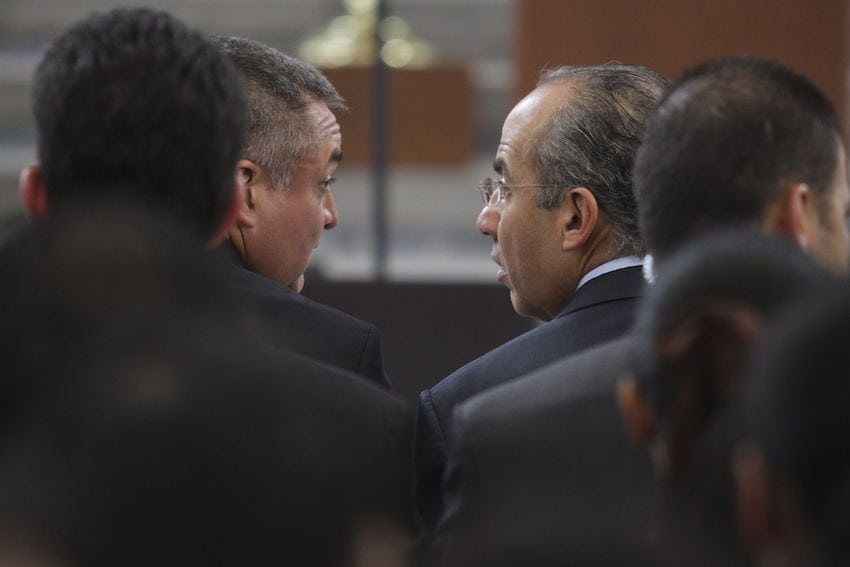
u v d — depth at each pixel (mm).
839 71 16359
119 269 2547
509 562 2295
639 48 16625
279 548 2463
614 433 3959
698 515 2475
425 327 13664
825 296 2020
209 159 3734
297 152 6246
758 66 3979
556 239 5859
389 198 18234
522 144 5863
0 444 2371
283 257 6379
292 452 2521
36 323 2477
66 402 2344
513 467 4023
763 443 2041
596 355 4125
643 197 3943
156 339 2447
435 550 4113
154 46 3744
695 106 3869
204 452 2369
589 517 2406
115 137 3666
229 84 3828
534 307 6145
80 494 2275
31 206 3898
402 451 3426
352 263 18281
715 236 2830
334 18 23219
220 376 2461
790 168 3818
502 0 23328
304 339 5922
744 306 2660
